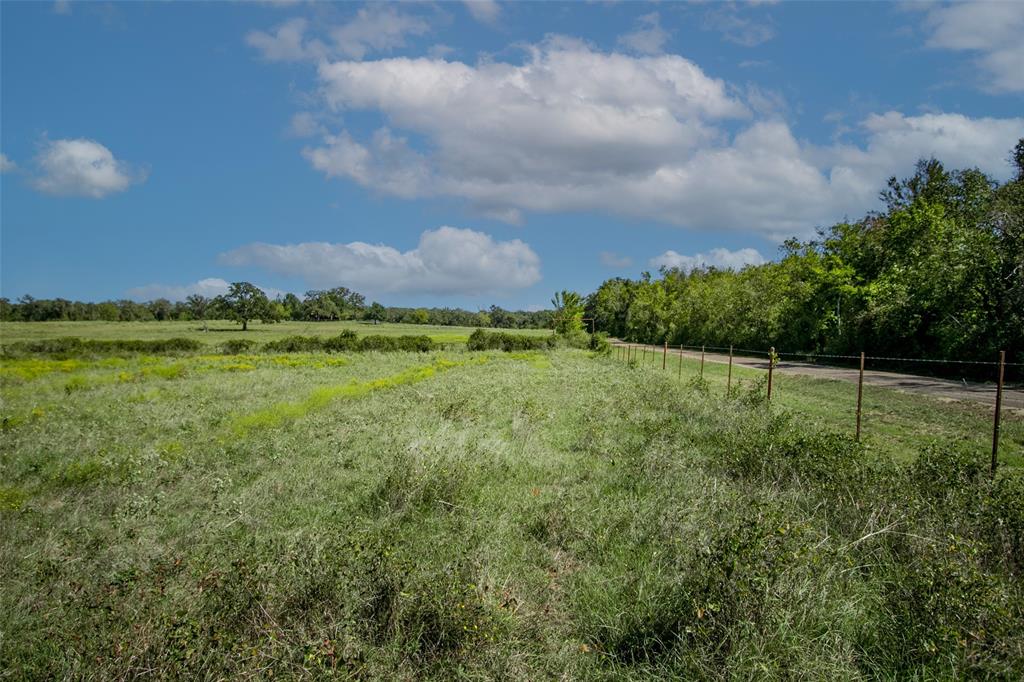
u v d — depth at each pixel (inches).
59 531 224.1
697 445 348.5
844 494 226.1
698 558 163.6
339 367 1132.5
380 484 267.6
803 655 129.6
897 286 1213.7
